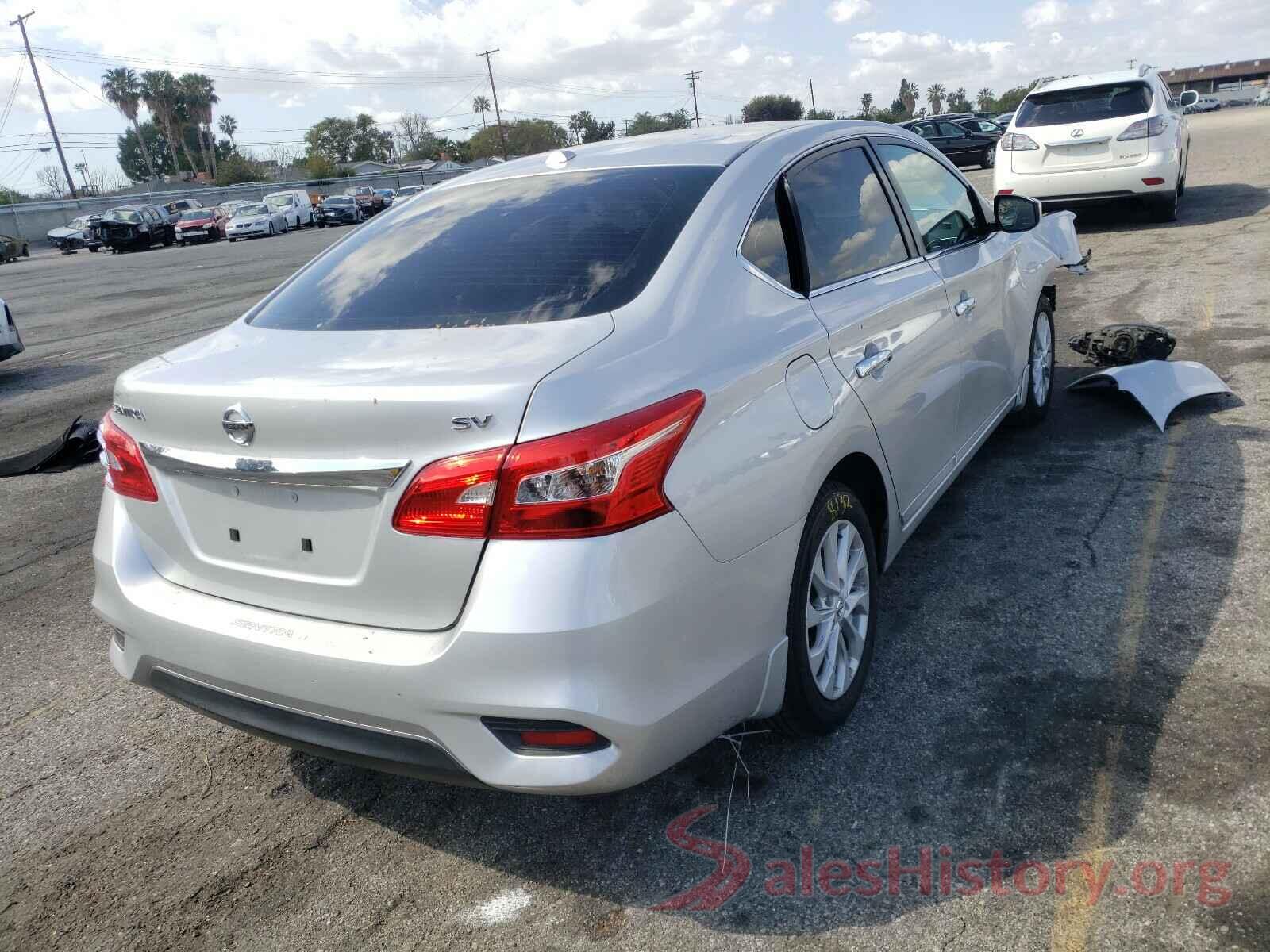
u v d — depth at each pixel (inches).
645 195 111.0
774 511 94.3
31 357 451.2
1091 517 162.4
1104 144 439.8
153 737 129.3
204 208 1808.6
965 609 137.9
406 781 115.3
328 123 4163.4
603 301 95.4
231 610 94.8
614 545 79.5
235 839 107.1
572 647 78.2
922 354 130.2
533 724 80.2
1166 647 122.6
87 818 113.0
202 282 767.1
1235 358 238.2
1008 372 175.8
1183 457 182.7
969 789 101.5
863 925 86.4
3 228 1959.9
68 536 206.8
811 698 105.0
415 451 80.9
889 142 146.9
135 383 97.7
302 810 111.4
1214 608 130.3
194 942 92.9
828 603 109.2
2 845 109.3
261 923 94.7
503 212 116.2
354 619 87.7
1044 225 213.8
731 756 111.0
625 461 80.0
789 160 120.6
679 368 88.9
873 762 107.4
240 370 94.0
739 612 90.8
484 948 88.7
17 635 161.5
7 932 96.1
